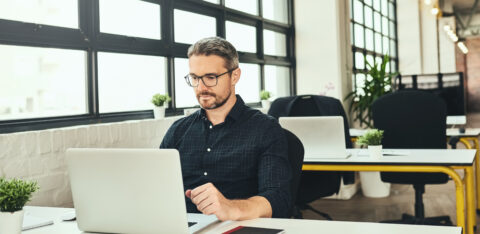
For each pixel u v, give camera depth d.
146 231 1.33
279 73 5.49
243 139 1.79
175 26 3.78
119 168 1.32
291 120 2.93
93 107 2.93
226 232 1.29
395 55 10.14
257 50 5.02
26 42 2.50
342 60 5.64
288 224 1.41
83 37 2.85
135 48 3.29
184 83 3.88
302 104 3.45
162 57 3.64
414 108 3.27
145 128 3.12
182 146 1.88
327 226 1.37
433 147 3.26
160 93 3.61
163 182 1.28
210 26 4.25
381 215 4.17
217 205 1.35
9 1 2.42
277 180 1.69
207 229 1.39
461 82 5.00
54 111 2.69
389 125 3.36
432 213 4.16
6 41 2.39
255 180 1.80
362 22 7.48
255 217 1.48
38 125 2.53
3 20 2.38
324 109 3.37
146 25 3.45
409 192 5.11
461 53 18.09
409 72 10.18
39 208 1.85
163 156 1.26
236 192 1.79
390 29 9.68
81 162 1.37
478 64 18.61
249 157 1.77
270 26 5.21
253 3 4.96
